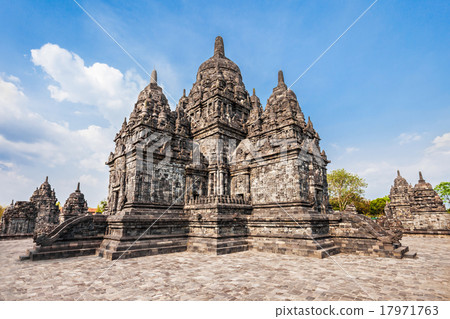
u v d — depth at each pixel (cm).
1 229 4028
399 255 1958
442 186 7469
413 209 4409
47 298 1033
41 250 1958
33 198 5250
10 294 1083
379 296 1056
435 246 2820
